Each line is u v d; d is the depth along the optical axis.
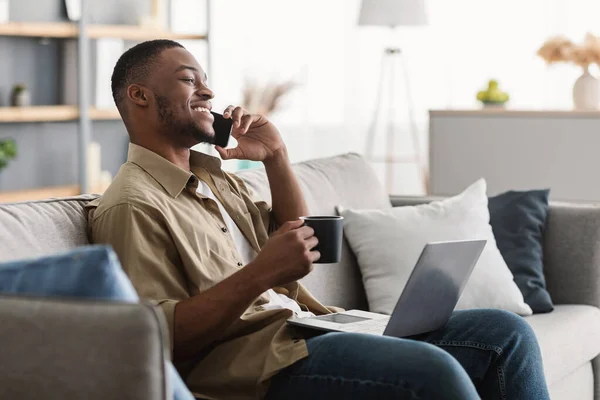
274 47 7.70
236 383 2.05
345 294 3.08
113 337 1.29
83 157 5.70
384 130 7.54
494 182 5.19
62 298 1.36
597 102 5.10
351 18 7.58
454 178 5.30
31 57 5.51
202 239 2.12
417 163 7.39
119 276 1.39
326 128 7.73
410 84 7.43
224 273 2.12
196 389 2.08
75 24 5.63
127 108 2.32
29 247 1.97
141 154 2.23
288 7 7.65
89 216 2.16
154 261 2.00
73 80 5.71
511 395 2.25
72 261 1.38
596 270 3.22
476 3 7.11
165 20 6.45
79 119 5.68
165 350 1.30
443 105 7.34
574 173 4.96
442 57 7.29
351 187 3.32
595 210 3.25
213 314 1.93
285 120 7.78
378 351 1.91
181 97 2.29
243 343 2.09
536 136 5.05
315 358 1.97
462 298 3.01
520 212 3.29
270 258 1.97
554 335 2.80
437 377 1.81
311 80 7.70
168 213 2.08
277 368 1.99
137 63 2.30
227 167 6.97
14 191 5.48
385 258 3.06
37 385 1.34
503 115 5.12
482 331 2.29
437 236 3.11
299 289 2.53
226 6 7.70
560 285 3.26
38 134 5.61
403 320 2.13
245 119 2.55
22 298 1.38
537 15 6.87
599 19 6.65
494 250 3.15
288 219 2.65
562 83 6.83
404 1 6.32
